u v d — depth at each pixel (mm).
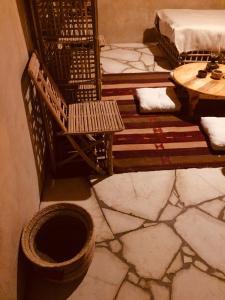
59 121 3084
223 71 4793
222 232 2934
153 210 3160
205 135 4250
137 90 5188
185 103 4984
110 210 3164
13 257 2184
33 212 2879
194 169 3682
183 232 2932
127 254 2740
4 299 1940
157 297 2428
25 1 3098
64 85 3975
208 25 5820
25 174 2650
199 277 2562
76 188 3438
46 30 3449
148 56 6879
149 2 7086
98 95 4039
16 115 2477
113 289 2482
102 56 6832
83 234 2670
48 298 2420
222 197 3309
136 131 4355
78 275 2416
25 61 2926
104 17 7215
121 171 3646
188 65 5004
